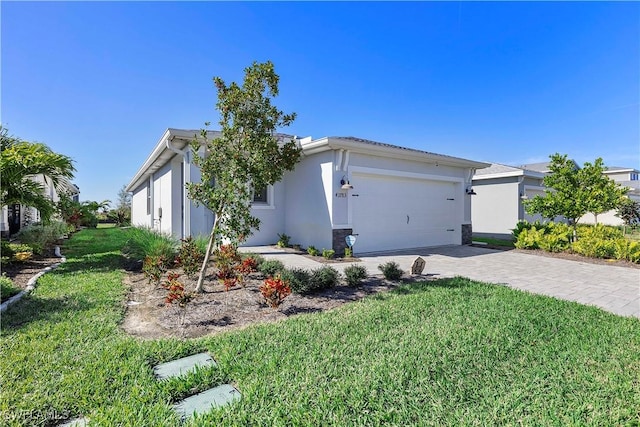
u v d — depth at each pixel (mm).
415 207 12484
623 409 2541
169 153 11078
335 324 4262
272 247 11414
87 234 17672
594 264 9656
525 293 6051
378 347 3545
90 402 2521
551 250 11711
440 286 6426
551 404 2598
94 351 3348
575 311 5004
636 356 3459
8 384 2711
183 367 3152
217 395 2713
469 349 3520
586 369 3176
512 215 16906
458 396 2689
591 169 11500
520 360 3332
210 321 4461
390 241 11742
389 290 6129
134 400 2551
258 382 2828
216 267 7488
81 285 6008
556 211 12172
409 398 2637
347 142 9797
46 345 3455
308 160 11141
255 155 5367
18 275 6879
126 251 9188
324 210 10336
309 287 5809
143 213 20438
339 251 10109
